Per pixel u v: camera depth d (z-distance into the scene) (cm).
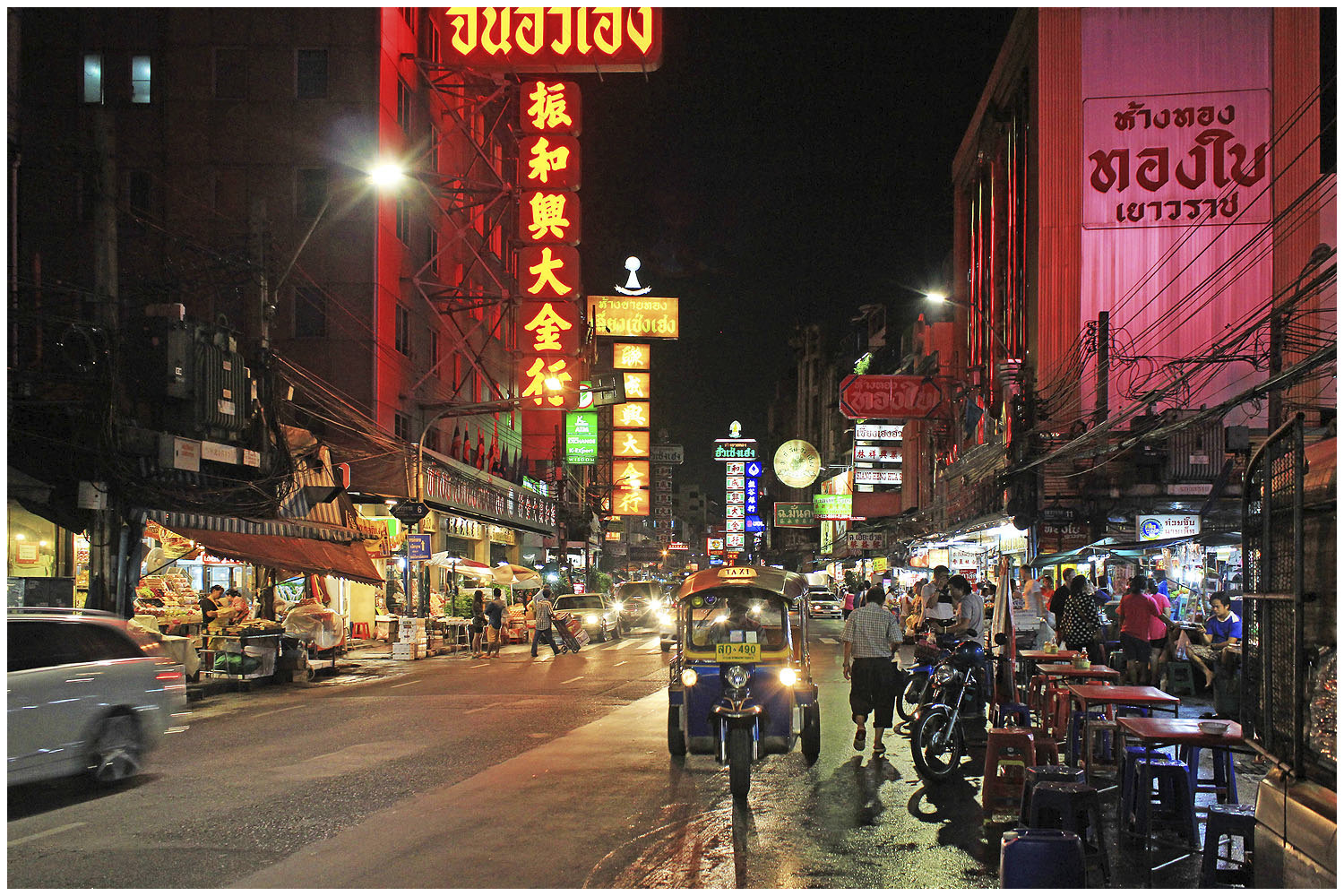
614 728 1324
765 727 1009
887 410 4966
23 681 892
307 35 3166
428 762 1066
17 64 2303
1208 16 3834
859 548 6788
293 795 909
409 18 3462
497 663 2541
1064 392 3534
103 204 1727
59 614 976
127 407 1855
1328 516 427
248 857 700
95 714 960
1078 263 3816
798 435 12888
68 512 1789
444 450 3878
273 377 2164
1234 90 3788
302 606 2148
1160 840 760
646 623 4706
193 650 1867
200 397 1927
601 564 8956
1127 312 3756
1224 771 837
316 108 3147
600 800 882
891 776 1014
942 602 1576
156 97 3161
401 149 3366
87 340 1705
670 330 7244
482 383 4469
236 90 3156
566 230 3669
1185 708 1511
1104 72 3869
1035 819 662
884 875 661
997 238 4669
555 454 5188
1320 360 1374
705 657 1066
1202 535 2175
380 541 2730
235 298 2358
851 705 1167
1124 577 3030
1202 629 1745
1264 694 483
